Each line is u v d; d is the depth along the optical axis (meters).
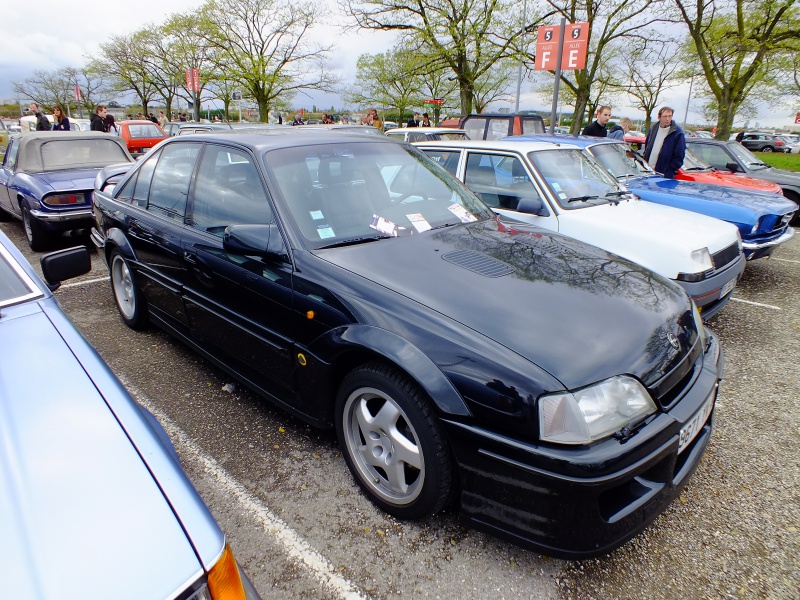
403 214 2.93
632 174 6.89
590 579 2.01
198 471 2.61
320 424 2.54
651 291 2.44
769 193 6.36
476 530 2.01
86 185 6.46
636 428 1.86
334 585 1.97
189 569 1.07
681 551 2.16
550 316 2.08
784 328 4.68
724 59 16.41
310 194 2.77
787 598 1.94
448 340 1.97
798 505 2.44
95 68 34.91
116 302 4.38
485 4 18.03
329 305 2.32
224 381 3.49
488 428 1.84
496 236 2.92
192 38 26.72
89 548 1.05
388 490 2.29
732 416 3.22
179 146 3.55
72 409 1.41
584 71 18.53
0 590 0.95
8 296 1.98
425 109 31.05
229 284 2.85
